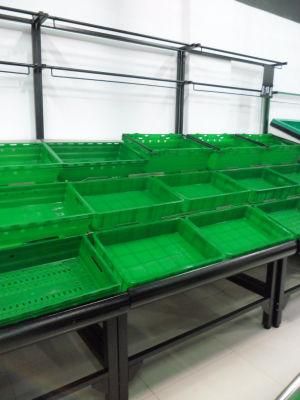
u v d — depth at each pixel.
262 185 2.82
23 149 2.25
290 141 3.42
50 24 2.46
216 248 1.76
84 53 2.65
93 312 1.30
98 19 2.67
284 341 2.17
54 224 1.60
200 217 2.14
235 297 2.69
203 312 2.48
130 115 3.00
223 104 3.57
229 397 1.72
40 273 1.61
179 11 3.07
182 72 3.16
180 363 1.96
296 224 2.39
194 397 1.72
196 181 2.61
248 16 3.59
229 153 2.65
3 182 1.84
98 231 1.79
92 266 1.62
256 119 3.95
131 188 2.30
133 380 1.83
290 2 3.95
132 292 1.41
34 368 1.90
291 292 2.35
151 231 1.96
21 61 2.40
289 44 4.13
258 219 2.22
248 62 3.57
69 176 2.06
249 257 1.79
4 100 2.40
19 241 1.58
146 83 3.02
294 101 4.41
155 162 2.34
